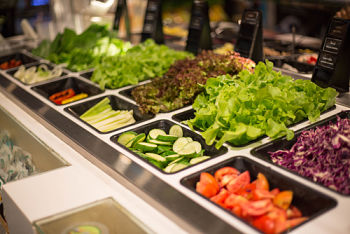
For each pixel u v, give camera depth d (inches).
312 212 56.7
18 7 229.0
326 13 185.3
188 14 207.8
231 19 210.7
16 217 61.7
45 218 55.4
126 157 69.4
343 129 66.7
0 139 101.0
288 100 73.6
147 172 63.9
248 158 65.8
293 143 73.2
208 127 78.9
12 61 143.4
